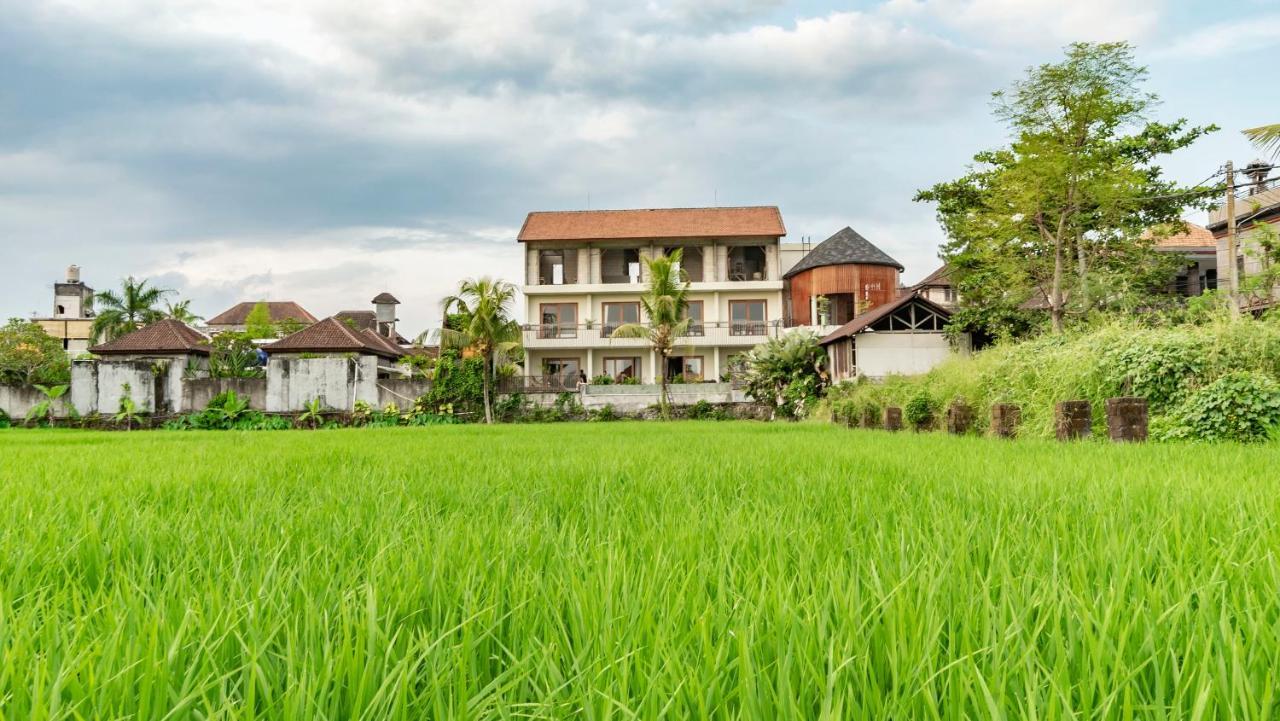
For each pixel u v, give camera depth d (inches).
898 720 40.2
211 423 1338.6
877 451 281.4
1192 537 86.8
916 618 56.2
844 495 145.7
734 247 1833.2
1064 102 914.1
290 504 142.4
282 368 1396.4
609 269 1843.0
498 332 1405.0
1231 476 157.8
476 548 85.1
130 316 1989.4
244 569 83.4
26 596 66.6
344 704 45.7
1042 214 1020.5
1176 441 339.9
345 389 1402.6
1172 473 167.6
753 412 1439.5
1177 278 1387.8
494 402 1432.1
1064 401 362.9
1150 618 53.6
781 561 79.1
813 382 1352.1
